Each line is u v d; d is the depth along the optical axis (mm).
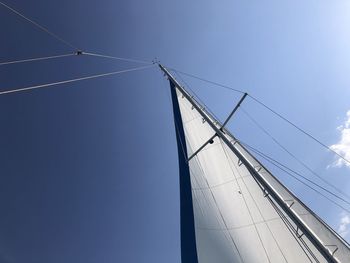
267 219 6488
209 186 8508
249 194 7242
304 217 5523
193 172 9375
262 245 6238
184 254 8094
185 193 9266
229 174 8086
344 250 4727
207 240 7418
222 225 7336
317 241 4766
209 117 9398
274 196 5805
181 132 11148
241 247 6551
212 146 9203
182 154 10617
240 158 7039
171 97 12734
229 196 7734
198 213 8266
